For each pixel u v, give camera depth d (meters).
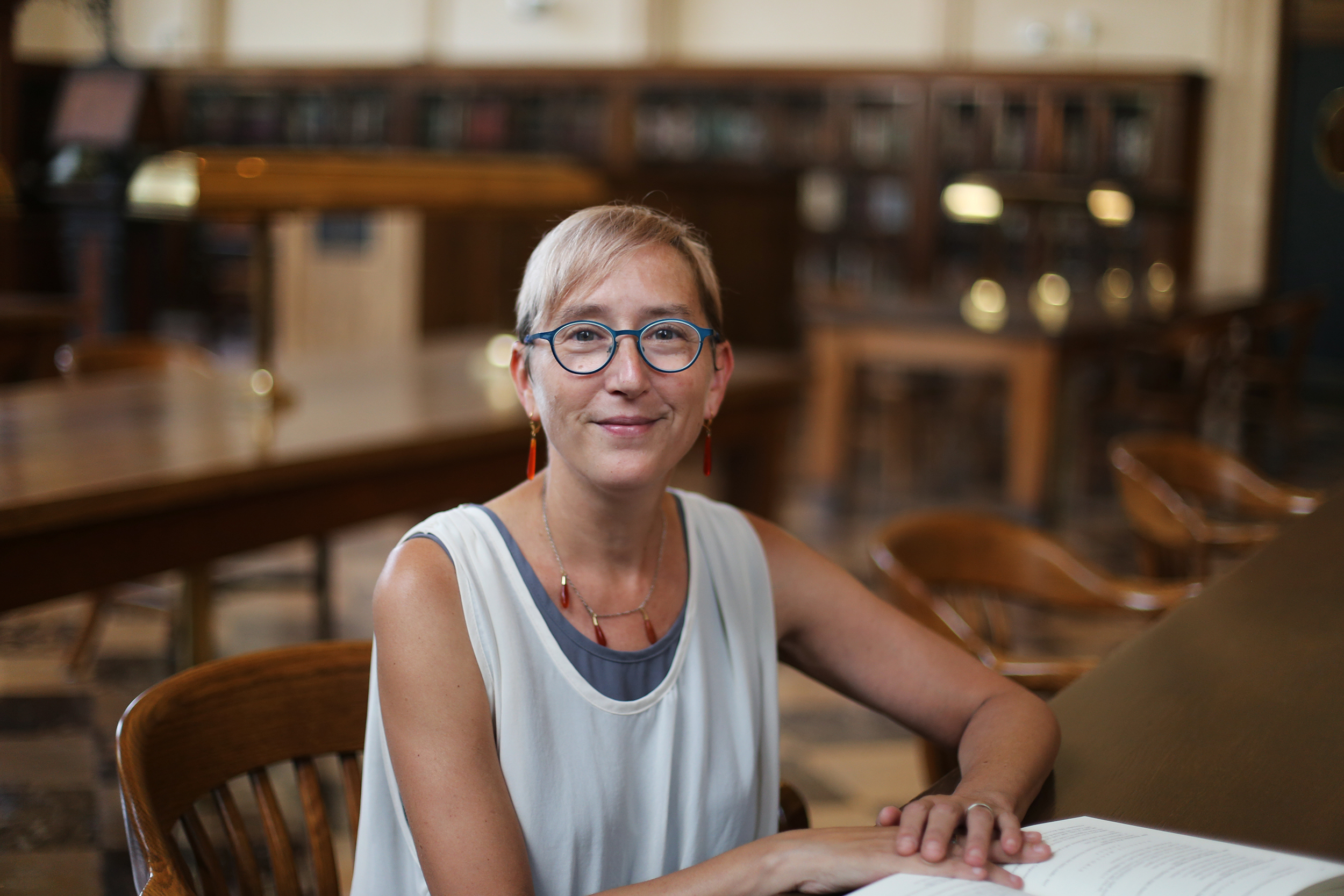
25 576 2.52
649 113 11.76
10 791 3.18
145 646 4.34
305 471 3.04
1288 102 10.62
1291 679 1.59
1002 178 8.09
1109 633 4.91
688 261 1.41
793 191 9.45
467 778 1.30
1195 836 1.17
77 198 9.17
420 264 8.91
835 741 3.88
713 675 1.50
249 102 12.98
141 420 3.42
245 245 12.46
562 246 1.39
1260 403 9.87
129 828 1.24
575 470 1.38
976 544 2.51
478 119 12.22
